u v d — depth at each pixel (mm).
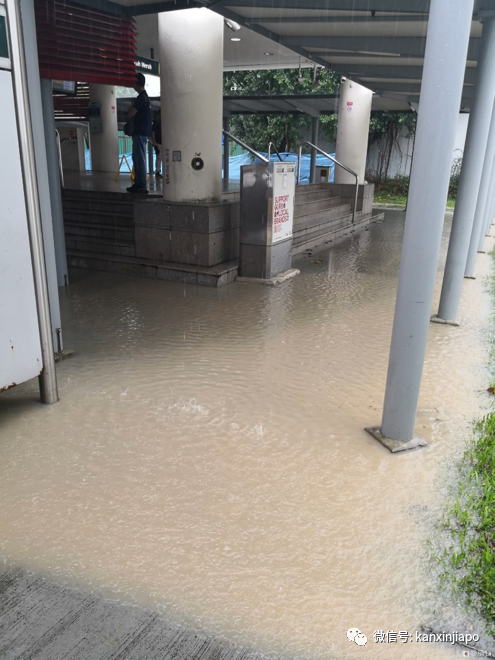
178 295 6199
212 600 2012
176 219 6836
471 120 4898
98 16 7562
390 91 12930
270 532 2381
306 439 3176
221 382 3922
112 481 2713
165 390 3770
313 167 16500
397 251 9570
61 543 2281
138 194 8273
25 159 3053
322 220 11352
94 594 2027
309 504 2578
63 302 5832
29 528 2367
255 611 1972
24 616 1931
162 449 3016
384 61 9133
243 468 2855
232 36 9438
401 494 2682
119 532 2354
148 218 7023
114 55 7973
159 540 2309
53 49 7285
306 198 11805
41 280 3273
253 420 3379
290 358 4430
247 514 2492
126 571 2139
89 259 7371
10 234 3043
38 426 3238
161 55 6434
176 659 1778
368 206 14297
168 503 2553
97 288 6438
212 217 6703
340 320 5477
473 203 5121
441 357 4547
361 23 6617
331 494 2662
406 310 2955
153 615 1944
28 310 3234
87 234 7973
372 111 18844
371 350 4664
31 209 3131
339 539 2350
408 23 6469
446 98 2674
